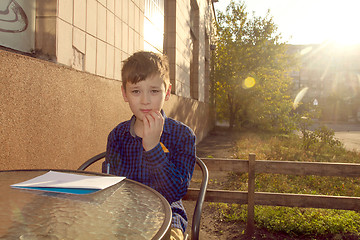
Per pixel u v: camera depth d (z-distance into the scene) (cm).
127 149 155
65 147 231
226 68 1692
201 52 1160
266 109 1633
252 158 303
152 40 552
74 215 71
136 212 77
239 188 458
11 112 172
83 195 88
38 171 120
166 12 679
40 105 199
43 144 203
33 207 75
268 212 342
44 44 228
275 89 1678
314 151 920
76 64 259
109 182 102
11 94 172
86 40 273
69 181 100
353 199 290
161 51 632
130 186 104
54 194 88
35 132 194
